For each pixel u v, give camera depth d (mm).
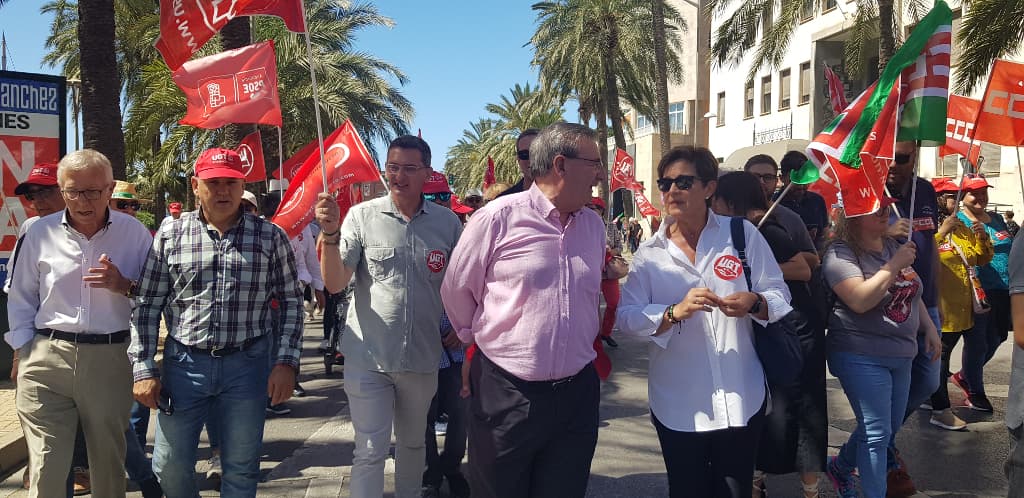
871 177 3773
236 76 4988
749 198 4125
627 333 3270
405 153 3857
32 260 3689
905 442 5629
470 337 3143
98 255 3713
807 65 29812
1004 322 6695
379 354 3811
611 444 5629
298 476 5023
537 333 2885
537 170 2971
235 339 3547
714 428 3166
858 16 19328
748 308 3074
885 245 4008
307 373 8438
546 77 28078
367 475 3814
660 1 22344
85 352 3637
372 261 3857
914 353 3992
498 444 2947
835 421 6129
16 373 3705
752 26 20328
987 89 5836
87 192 3594
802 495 4652
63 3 27828
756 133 33688
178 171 23250
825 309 4008
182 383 3508
